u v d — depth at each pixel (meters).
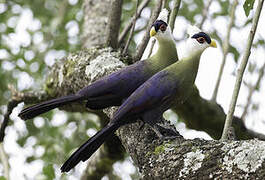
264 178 5.54
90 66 9.24
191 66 8.09
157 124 7.95
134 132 7.76
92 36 12.33
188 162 6.25
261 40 12.37
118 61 9.25
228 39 11.02
